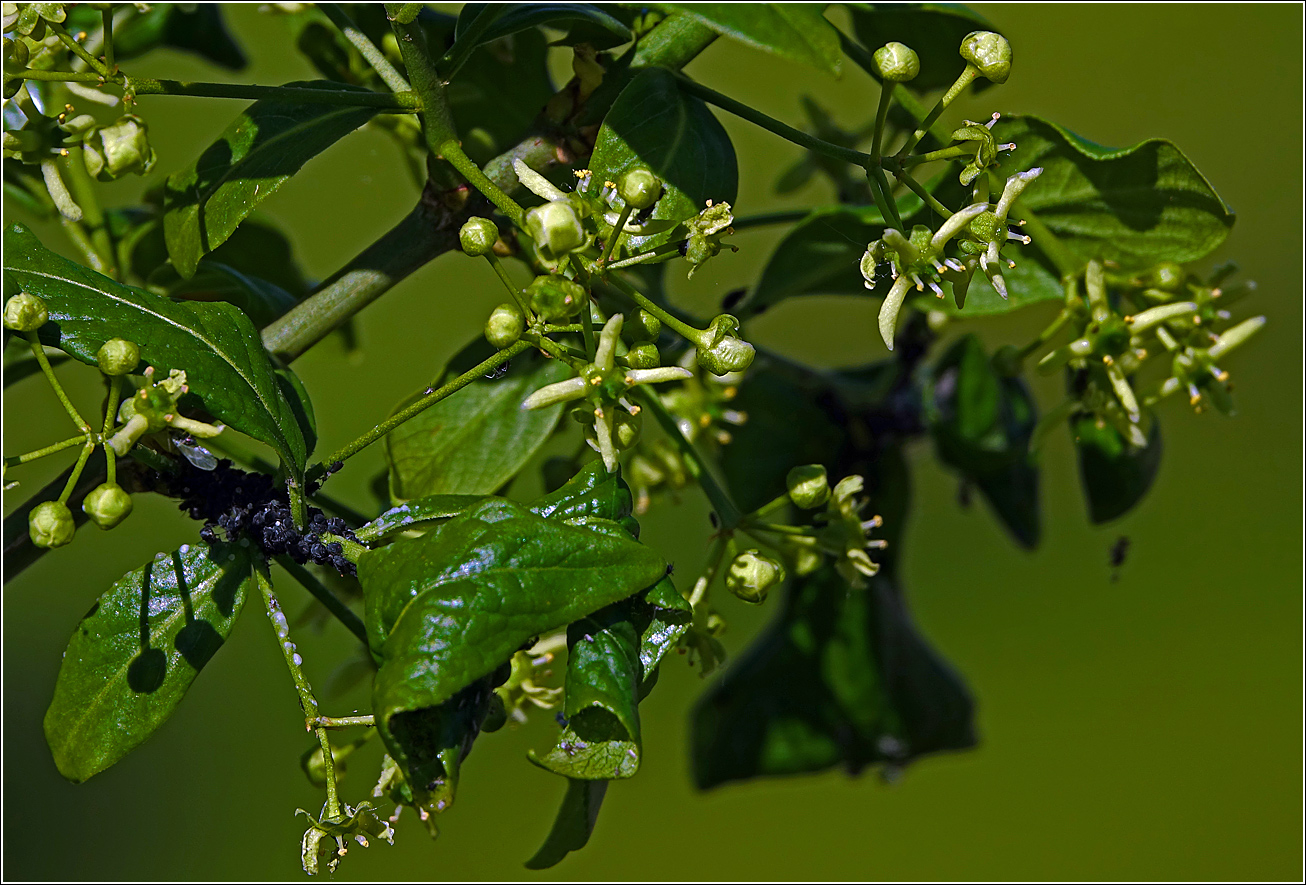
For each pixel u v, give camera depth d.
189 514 0.52
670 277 0.58
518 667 0.53
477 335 0.56
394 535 0.51
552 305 0.51
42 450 0.51
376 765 0.56
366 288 0.54
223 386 0.51
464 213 0.54
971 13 0.56
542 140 0.54
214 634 0.52
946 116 0.57
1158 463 0.58
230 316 0.52
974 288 0.56
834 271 0.56
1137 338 0.55
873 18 0.56
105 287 0.52
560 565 0.51
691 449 0.54
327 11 0.53
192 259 0.53
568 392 0.51
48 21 0.52
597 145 0.53
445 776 0.50
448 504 0.51
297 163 0.53
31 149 0.53
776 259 0.56
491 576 0.50
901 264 0.52
